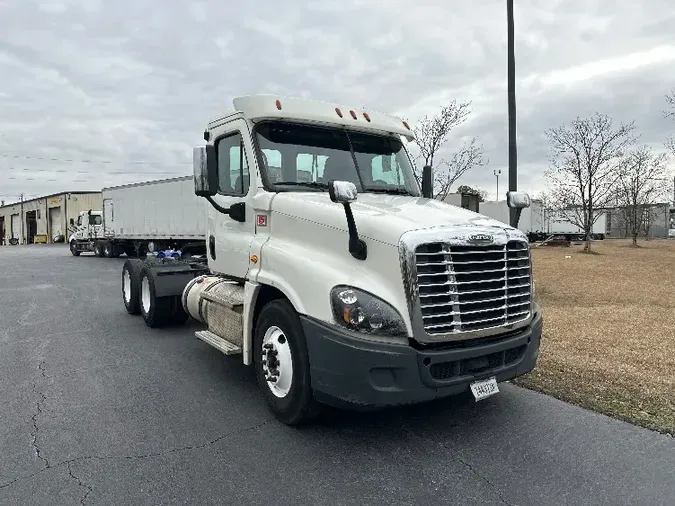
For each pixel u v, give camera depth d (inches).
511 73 383.2
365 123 225.3
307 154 211.8
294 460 151.8
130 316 370.6
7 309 405.7
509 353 166.7
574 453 156.9
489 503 129.8
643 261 781.3
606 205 1336.1
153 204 880.3
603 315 361.1
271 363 178.9
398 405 147.9
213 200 216.5
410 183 233.5
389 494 133.7
